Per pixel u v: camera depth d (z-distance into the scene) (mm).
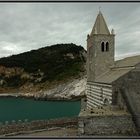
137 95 46938
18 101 133000
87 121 41031
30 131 45594
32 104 117125
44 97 144750
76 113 84375
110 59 68812
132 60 57875
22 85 185500
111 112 43438
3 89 186000
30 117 77000
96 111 44812
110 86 49031
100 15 70125
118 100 47750
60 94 143250
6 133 43875
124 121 41500
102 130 41094
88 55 75312
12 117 77438
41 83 178500
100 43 68312
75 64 189750
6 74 196000
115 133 41219
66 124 50312
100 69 68312
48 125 48438
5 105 113750
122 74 49562
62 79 172000
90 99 69562
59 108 100000
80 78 152375
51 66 190875
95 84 62969
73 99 134375
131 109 43281
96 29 68750
